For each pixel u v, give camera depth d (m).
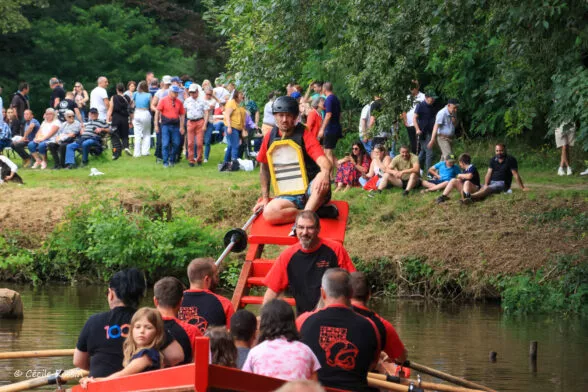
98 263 18.73
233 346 6.57
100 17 49.25
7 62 46.59
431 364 11.33
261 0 18.52
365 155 21.58
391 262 17.86
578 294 15.87
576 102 15.29
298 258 8.66
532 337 13.28
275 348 6.36
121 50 47.62
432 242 18.27
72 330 12.90
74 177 22.92
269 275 8.75
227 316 8.41
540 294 16.05
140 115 25.55
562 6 13.89
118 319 7.20
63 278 18.97
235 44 21.59
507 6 14.80
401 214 19.41
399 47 16.19
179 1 54.50
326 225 10.16
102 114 26.08
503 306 16.30
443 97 26.81
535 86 16.27
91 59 47.34
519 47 15.06
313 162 10.28
